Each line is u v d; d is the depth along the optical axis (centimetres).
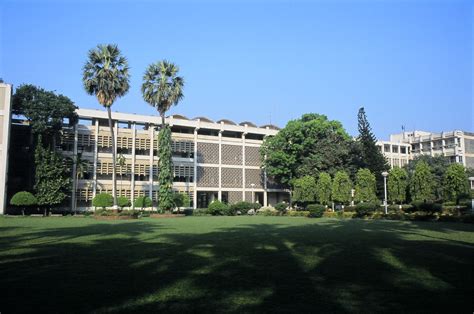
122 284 906
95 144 6003
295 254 1387
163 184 4891
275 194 8012
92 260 1240
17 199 4497
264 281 945
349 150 5975
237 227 2805
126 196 6209
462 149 9406
